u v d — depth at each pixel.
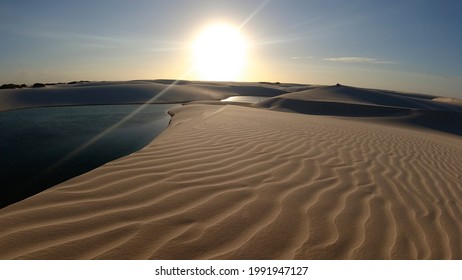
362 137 7.70
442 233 2.64
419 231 2.62
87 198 2.61
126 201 2.62
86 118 15.31
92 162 6.08
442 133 17.84
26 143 8.11
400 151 6.26
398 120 21.02
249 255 2.04
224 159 4.20
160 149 4.58
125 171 3.39
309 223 2.53
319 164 4.35
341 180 3.71
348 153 5.34
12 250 1.84
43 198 2.54
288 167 4.04
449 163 5.72
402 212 2.97
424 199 3.43
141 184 3.03
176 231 2.23
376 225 2.62
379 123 19.56
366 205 3.02
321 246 2.22
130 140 8.70
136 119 15.07
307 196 3.08
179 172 3.50
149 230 2.21
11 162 5.98
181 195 2.85
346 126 10.63
